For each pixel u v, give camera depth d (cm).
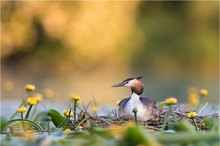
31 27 2994
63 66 3052
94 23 3017
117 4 3061
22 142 667
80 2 2984
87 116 853
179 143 645
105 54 3069
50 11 2973
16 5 2953
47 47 3038
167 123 834
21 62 3033
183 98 2014
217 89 2316
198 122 867
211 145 641
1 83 2492
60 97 1933
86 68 3053
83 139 678
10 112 1167
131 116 866
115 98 1839
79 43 3028
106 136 665
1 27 2969
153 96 2062
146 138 610
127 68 3094
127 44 3098
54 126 875
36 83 2514
